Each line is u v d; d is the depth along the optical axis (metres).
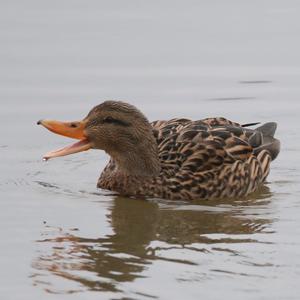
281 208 16.64
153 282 12.99
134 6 30.34
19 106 22.17
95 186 18.03
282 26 28.28
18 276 13.23
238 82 23.97
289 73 24.64
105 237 14.86
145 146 17.47
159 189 17.33
